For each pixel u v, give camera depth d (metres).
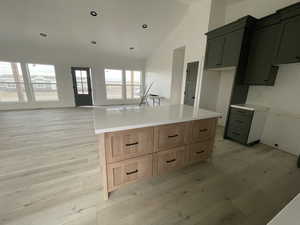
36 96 5.74
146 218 1.26
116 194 1.52
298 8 1.96
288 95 2.47
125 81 7.29
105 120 1.47
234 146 2.72
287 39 2.13
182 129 1.69
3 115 4.67
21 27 4.23
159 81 6.07
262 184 1.71
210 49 3.27
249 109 2.56
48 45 5.30
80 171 1.88
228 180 1.77
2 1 3.29
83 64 6.18
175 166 1.80
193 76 3.98
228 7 3.48
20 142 2.72
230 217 1.28
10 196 1.46
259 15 2.90
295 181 1.77
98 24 4.33
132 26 4.50
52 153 2.33
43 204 1.37
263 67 2.49
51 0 3.37
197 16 3.70
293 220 0.47
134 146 1.43
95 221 1.22
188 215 1.30
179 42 4.55
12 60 5.03
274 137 2.69
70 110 5.58
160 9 3.84
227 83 3.68
